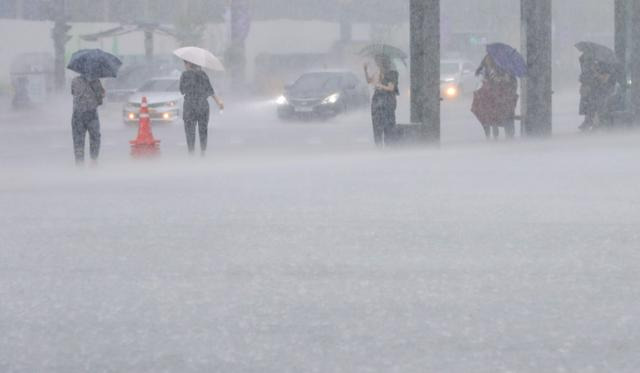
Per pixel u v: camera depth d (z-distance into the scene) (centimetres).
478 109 4075
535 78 4097
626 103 4628
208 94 3534
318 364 991
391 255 1549
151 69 8488
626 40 4722
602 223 1830
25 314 1198
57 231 1803
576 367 972
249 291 1312
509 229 1773
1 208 2123
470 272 1414
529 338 1073
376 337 1085
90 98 3294
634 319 1148
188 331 1116
